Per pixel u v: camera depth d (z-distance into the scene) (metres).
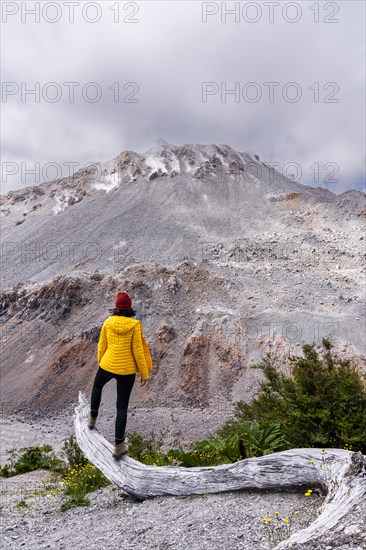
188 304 109.50
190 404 78.12
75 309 114.00
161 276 119.06
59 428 69.56
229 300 109.62
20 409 80.44
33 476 17.97
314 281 118.12
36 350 102.25
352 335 87.00
